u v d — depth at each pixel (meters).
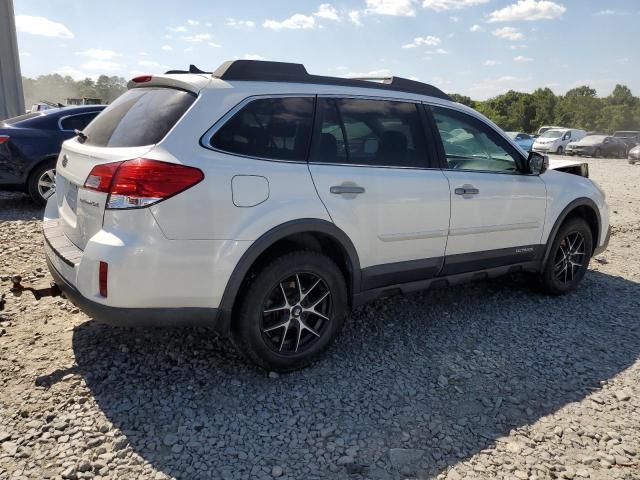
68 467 2.45
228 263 2.96
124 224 2.75
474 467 2.60
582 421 3.02
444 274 4.11
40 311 4.11
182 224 2.81
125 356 3.47
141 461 2.53
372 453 2.67
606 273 5.95
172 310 2.90
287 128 3.27
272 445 2.69
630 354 3.89
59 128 7.86
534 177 4.61
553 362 3.71
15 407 2.88
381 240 3.62
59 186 3.65
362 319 4.30
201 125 2.96
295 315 3.33
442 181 3.89
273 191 3.10
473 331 4.18
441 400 3.18
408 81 4.00
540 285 4.98
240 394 3.13
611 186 14.72
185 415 2.89
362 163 3.55
